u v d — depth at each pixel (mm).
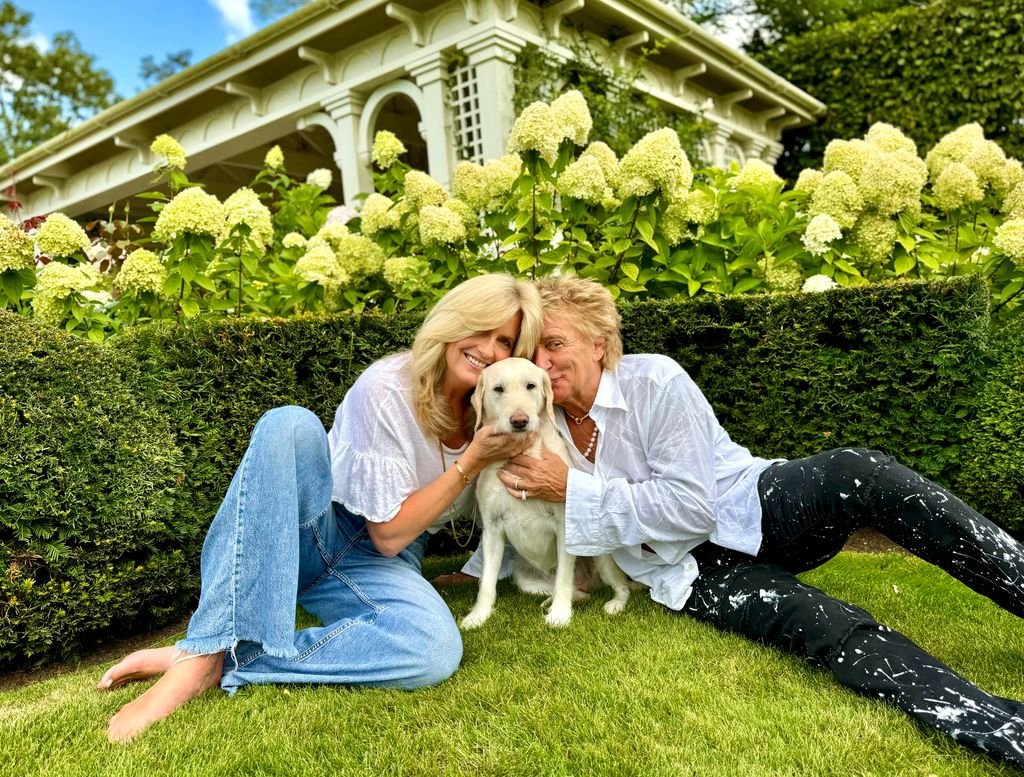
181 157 4441
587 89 6738
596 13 7059
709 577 2504
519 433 2445
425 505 2379
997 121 9055
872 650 1993
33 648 2551
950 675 1872
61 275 3469
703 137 8477
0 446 2477
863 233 4016
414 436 2449
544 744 1845
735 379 3592
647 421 2576
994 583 2029
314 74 7684
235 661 2232
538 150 3693
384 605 2295
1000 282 3969
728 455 2654
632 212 3793
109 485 2723
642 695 2061
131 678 2342
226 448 3268
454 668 2258
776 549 2479
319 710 2055
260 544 2154
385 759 1808
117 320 3764
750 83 9023
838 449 2348
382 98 7238
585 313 2613
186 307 3602
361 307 4258
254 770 1798
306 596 2461
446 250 4039
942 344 3346
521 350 2605
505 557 3311
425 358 2432
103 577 2672
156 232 3650
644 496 2467
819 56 10117
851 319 3447
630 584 3070
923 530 2100
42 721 2080
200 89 7941
